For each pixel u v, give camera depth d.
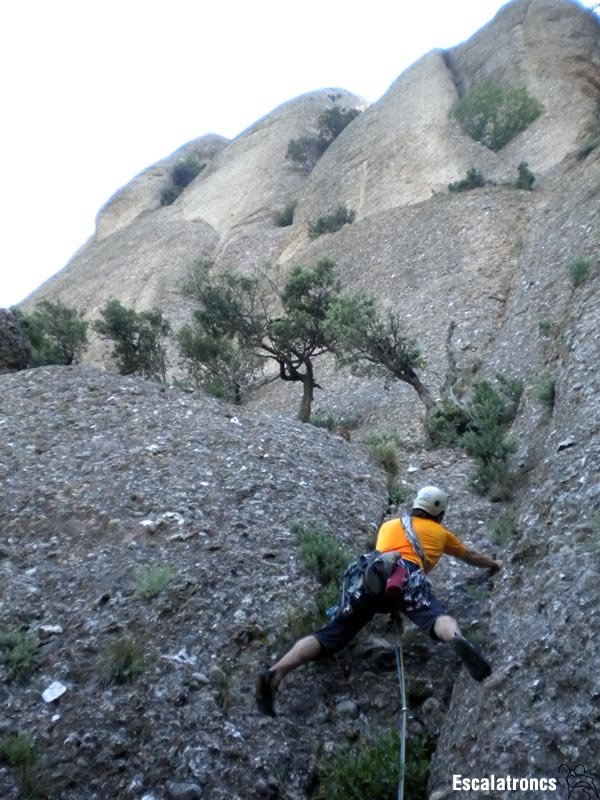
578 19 41.03
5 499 8.04
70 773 4.59
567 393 7.80
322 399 18.72
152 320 21.16
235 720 5.04
